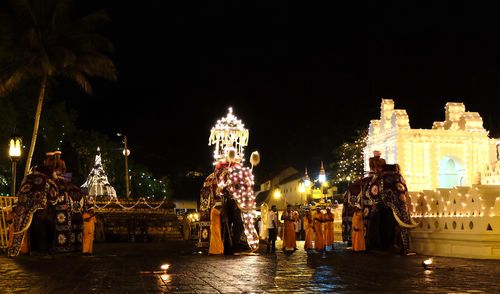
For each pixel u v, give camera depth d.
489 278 11.24
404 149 27.03
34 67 33.97
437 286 9.98
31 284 10.93
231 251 21.39
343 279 11.24
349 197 21.70
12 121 36.94
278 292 9.36
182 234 41.94
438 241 18.62
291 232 24.62
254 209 22.50
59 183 20.45
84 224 20.84
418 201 20.00
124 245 30.47
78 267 14.87
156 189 58.00
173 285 10.48
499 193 16.78
